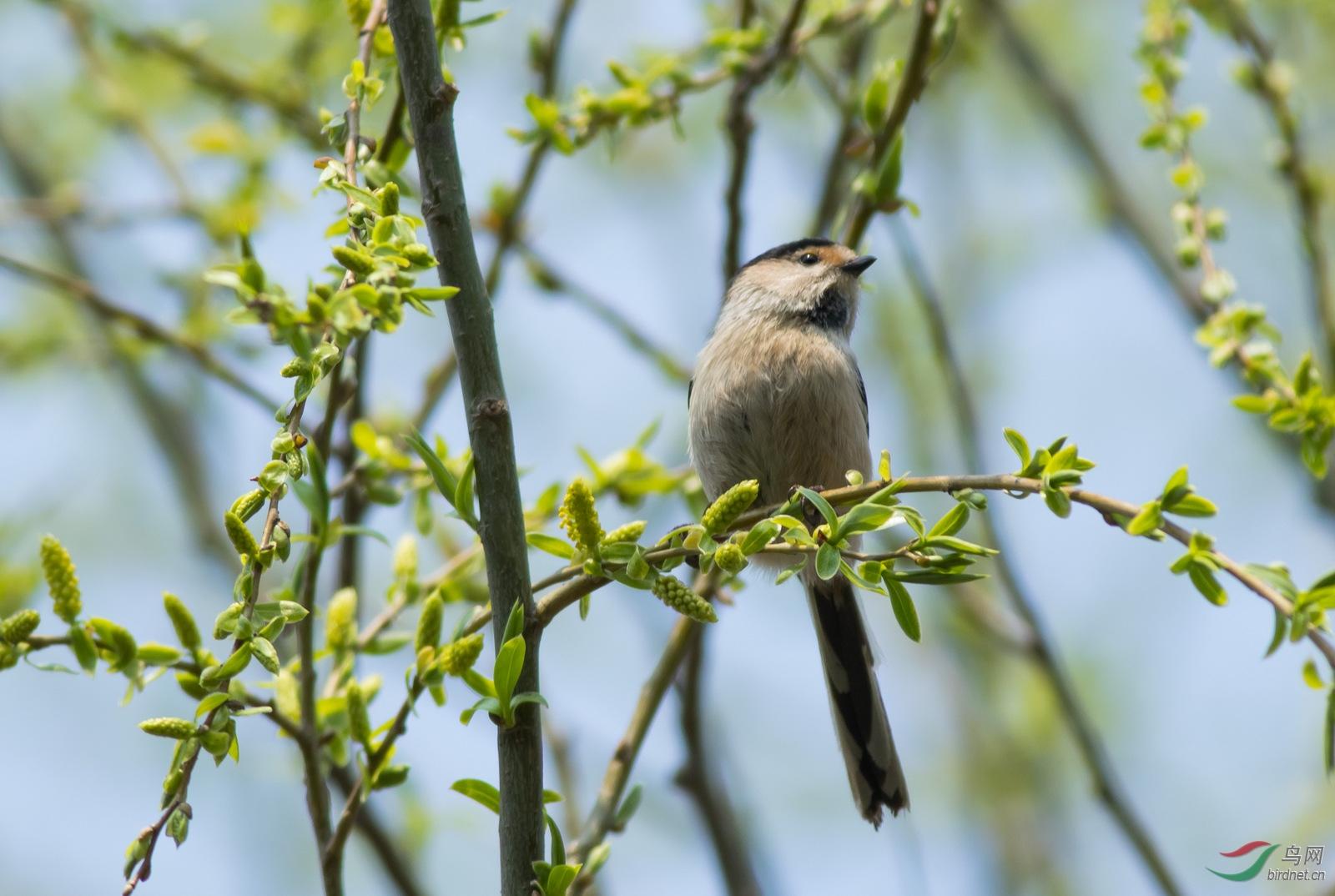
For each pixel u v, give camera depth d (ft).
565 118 24.13
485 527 14.55
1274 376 20.06
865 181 22.66
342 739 17.78
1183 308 29.94
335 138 16.87
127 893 12.27
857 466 27.66
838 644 25.86
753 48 25.55
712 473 27.43
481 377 14.61
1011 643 27.53
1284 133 26.20
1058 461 13.98
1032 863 35.58
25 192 37.45
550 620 14.82
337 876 15.85
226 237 28.84
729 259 27.02
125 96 32.58
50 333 31.63
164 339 26.63
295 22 29.86
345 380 18.51
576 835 25.58
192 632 13.55
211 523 32.17
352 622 19.25
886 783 24.53
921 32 21.90
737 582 23.58
